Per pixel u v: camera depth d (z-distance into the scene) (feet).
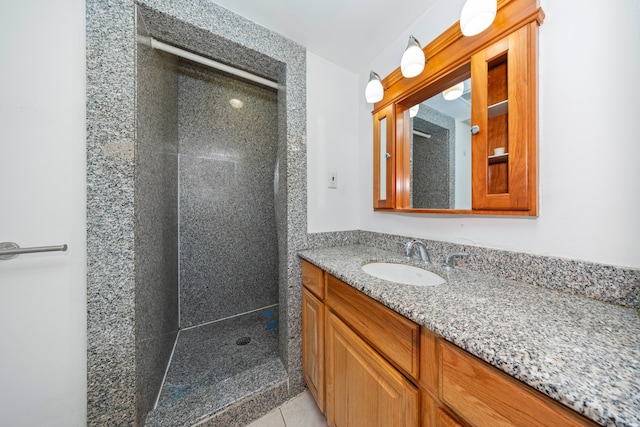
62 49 2.49
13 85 2.33
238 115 6.67
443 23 3.39
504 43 2.51
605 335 1.47
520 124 2.38
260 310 7.03
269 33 3.97
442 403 1.72
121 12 2.68
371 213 4.92
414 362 1.92
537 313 1.79
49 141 2.46
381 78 4.61
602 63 1.97
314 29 4.00
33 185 2.41
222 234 6.54
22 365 2.40
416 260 3.62
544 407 1.17
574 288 2.15
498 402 1.36
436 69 3.32
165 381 4.09
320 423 3.60
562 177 2.23
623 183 1.89
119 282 2.65
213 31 3.42
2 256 2.34
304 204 4.41
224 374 4.28
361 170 5.22
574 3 2.12
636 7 1.81
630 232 1.87
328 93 4.82
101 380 2.59
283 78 4.32
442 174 3.67
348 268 3.14
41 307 2.45
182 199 5.99
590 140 2.05
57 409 2.52
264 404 3.79
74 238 2.56
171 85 5.03
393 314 2.16
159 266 3.98
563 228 2.23
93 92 2.55
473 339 1.45
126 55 2.69
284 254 4.35
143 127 3.06
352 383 2.74
